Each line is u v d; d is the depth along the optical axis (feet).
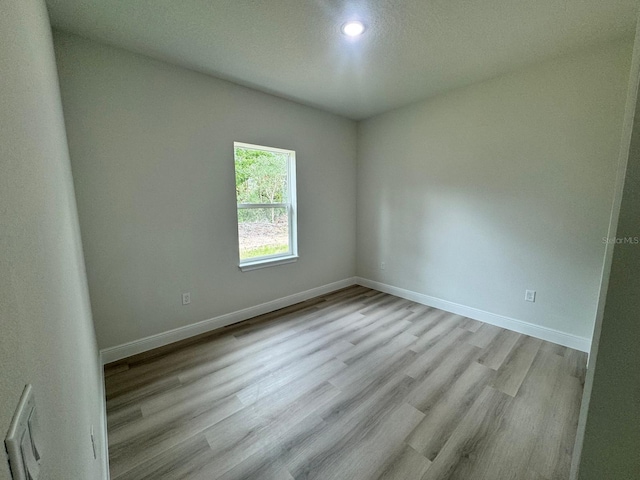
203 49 6.95
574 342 7.87
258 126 9.60
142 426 5.20
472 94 9.21
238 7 5.47
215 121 8.58
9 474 0.91
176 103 7.80
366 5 5.47
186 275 8.42
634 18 5.90
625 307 1.61
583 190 7.45
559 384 6.33
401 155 11.55
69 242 3.71
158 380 6.54
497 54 7.30
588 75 7.11
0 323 0.95
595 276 7.45
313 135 11.37
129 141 7.14
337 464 4.46
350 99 10.37
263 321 9.79
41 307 1.64
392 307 11.07
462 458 4.56
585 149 7.32
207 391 6.16
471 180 9.56
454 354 7.61
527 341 8.30
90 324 5.69
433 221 10.79
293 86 9.20
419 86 9.27
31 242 1.57
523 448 4.72
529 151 8.22
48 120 3.07
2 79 1.29
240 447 4.77
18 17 1.85
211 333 8.87
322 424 5.25
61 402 1.88
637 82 1.50
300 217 11.39
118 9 5.48
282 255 11.25
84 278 5.74
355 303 11.53
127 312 7.47
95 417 4.08
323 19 5.86
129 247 7.36
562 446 4.75
